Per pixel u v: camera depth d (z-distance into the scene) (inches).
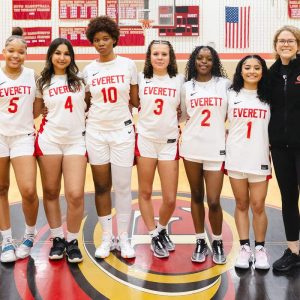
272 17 336.5
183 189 174.4
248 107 101.0
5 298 91.0
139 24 339.9
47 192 107.6
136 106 112.6
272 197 162.9
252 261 108.0
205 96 102.8
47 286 95.8
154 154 108.1
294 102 98.8
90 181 184.1
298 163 100.7
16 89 102.3
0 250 115.4
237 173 103.3
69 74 105.3
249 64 100.3
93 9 340.5
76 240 109.6
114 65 106.5
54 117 104.6
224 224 135.0
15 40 102.1
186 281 98.5
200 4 338.3
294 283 97.3
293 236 104.5
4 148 104.3
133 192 169.8
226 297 91.5
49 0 340.2
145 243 120.6
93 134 107.0
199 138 103.5
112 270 103.5
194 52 106.5
